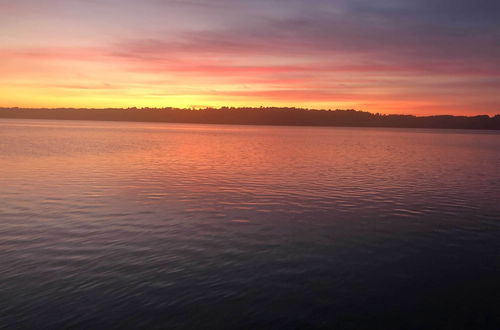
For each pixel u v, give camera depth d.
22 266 11.12
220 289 9.99
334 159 46.41
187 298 9.48
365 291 10.11
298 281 10.61
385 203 20.66
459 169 37.34
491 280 10.89
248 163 40.34
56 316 8.52
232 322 8.49
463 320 8.78
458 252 13.12
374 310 9.15
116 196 21.30
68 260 11.63
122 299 9.34
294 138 114.38
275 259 12.17
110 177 28.59
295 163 41.00
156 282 10.30
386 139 118.81
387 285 10.49
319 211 18.62
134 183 26.00
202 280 10.50
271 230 15.27
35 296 9.36
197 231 14.91
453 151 65.25
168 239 13.84
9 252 12.18
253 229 15.36
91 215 16.92
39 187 23.70
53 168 33.06
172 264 11.55
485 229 15.87
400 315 8.95
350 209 19.14
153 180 27.55
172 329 8.18
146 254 12.29
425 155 55.22
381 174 32.59
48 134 101.00
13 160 38.50
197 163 39.62
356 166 38.75
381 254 12.82
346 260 12.22
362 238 14.46
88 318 8.48
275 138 111.94
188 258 12.06
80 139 81.19
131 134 119.88
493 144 95.69
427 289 10.29
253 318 8.68
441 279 10.92
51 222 15.66
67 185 24.64
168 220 16.39
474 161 46.41
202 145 71.31
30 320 8.34
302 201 20.88
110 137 95.06
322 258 12.34
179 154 50.31
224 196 21.92
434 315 8.98
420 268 11.69
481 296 9.94
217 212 18.02
